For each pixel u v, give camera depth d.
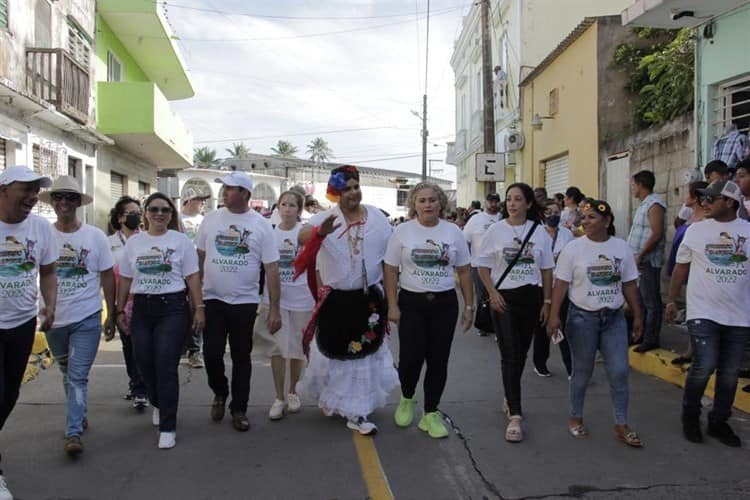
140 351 4.70
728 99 7.82
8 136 9.48
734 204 4.47
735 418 5.13
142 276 4.69
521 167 16.45
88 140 13.21
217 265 4.91
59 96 10.58
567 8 16.53
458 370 6.87
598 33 11.56
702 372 4.55
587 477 4.07
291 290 5.39
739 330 4.49
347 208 4.81
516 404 4.82
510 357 4.86
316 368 4.89
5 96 8.96
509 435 4.69
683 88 9.19
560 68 13.50
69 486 3.94
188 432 4.91
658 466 4.23
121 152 16.36
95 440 4.73
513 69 17.47
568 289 5.27
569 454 4.45
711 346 4.53
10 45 9.42
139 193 18.91
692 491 3.85
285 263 5.50
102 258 4.79
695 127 8.23
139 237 4.81
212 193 37.88
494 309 4.89
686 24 8.02
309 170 52.06
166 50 17.17
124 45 16.67
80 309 4.59
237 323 4.95
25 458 4.38
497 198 8.59
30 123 10.35
